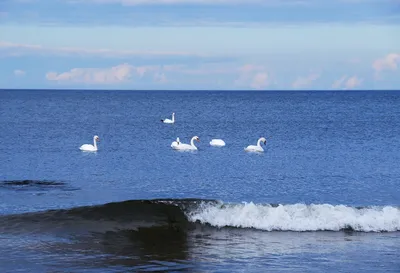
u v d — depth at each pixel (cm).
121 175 11444
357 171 11962
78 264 4803
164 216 6097
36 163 13100
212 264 4838
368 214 6106
